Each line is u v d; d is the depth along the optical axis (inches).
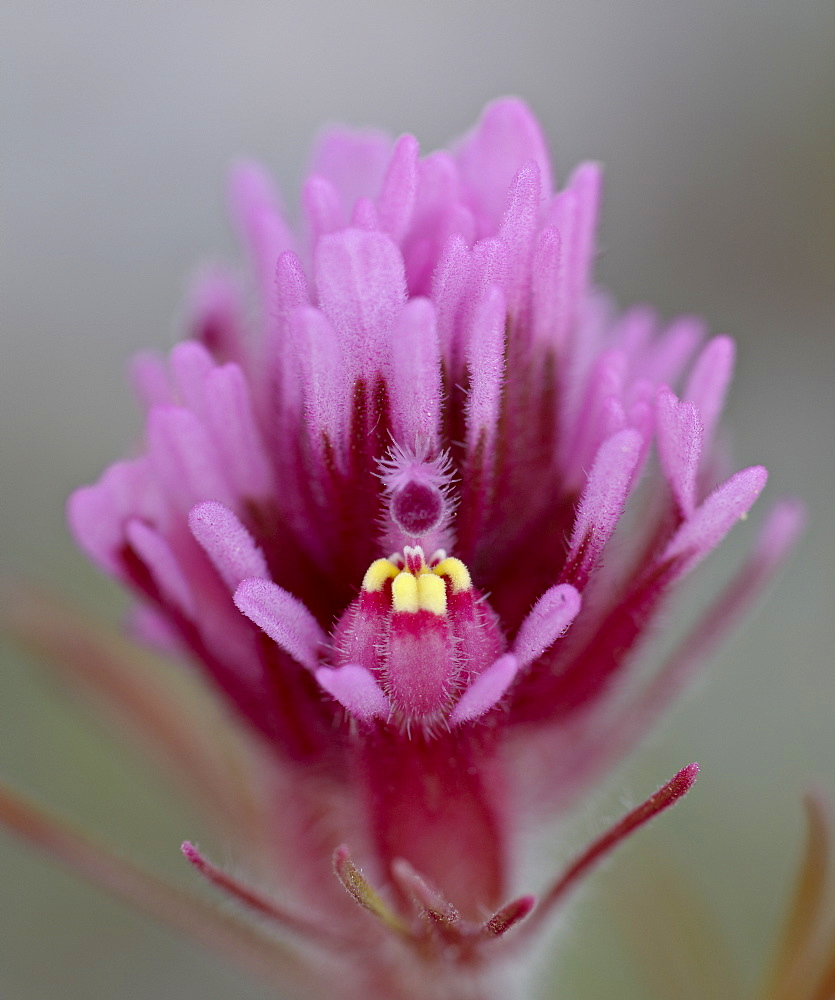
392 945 4.7
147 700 5.4
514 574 4.6
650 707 4.9
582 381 4.7
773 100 8.2
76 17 8.2
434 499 4.4
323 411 4.4
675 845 6.6
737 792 7.0
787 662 7.3
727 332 8.0
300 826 4.9
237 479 4.6
